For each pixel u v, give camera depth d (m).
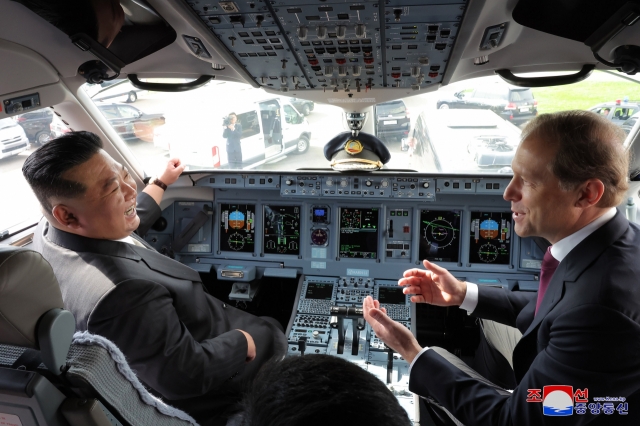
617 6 2.06
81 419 1.30
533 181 1.47
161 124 3.81
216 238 4.27
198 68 3.08
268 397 0.54
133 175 3.94
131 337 1.90
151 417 1.58
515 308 2.21
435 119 3.81
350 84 3.06
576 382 1.39
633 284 1.38
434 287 2.27
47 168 1.89
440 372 1.78
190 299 2.32
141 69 3.03
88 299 1.89
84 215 2.00
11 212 3.25
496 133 3.81
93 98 3.34
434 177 3.78
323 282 4.11
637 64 2.39
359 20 2.09
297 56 2.57
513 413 1.50
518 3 2.13
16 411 1.29
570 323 1.41
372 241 4.12
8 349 1.40
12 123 2.95
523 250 3.96
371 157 3.76
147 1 2.16
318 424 0.49
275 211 4.19
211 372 2.11
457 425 2.07
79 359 1.33
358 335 3.46
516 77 3.07
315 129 3.91
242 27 2.20
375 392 0.55
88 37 2.33
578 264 1.49
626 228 1.52
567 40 2.54
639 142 3.23
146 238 4.31
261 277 4.28
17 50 2.42
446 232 4.04
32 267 1.20
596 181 1.39
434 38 2.27
